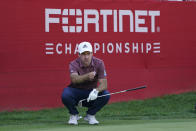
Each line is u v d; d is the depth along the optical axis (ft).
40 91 72.95
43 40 72.95
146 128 51.80
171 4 80.23
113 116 67.87
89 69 56.24
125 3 77.41
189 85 81.56
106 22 76.33
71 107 56.29
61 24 73.87
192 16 81.66
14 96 71.56
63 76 74.18
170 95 79.77
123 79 77.36
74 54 74.69
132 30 77.87
